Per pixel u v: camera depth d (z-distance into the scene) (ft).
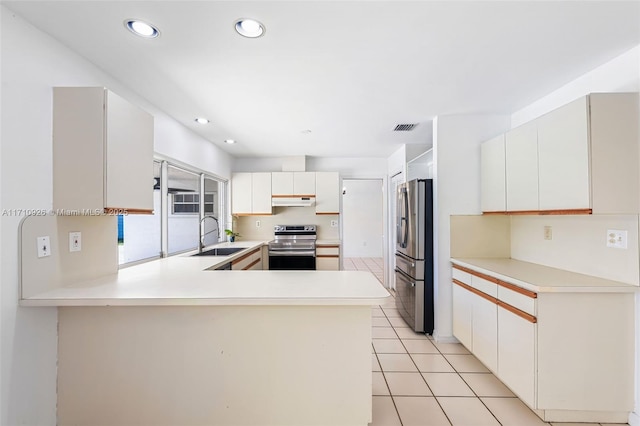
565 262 7.55
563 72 6.84
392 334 10.61
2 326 4.58
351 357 5.57
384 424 6.02
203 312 5.53
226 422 5.57
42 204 5.17
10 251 4.68
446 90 7.80
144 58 6.07
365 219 27.45
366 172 16.61
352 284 5.81
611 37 5.47
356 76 6.94
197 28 5.09
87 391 5.55
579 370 5.97
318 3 4.50
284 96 8.07
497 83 7.39
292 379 5.56
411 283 10.78
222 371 5.56
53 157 5.35
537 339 6.00
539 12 4.76
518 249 9.45
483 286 7.89
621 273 6.15
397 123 10.54
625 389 5.93
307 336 5.56
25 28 4.83
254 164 16.56
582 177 5.90
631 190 5.75
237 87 7.47
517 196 7.87
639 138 5.76
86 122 5.34
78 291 5.36
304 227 16.31
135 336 5.54
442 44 5.66
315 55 6.01
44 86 5.18
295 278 6.33
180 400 5.56
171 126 9.66
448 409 6.50
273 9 4.63
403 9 4.67
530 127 7.37
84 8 4.56
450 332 9.94
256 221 16.75
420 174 13.29
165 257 9.64
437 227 10.02
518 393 6.50
